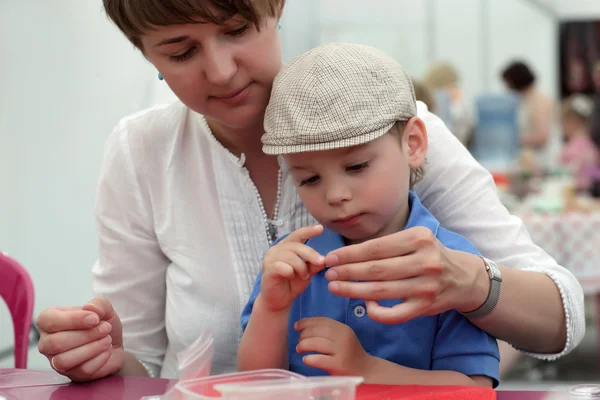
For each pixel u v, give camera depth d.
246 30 1.04
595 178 5.56
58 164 3.76
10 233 3.38
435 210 1.24
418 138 1.07
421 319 1.02
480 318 0.98
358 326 1.04
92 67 4.01
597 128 6.61
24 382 1.06
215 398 0.75
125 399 0.95
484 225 1.20
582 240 3.68
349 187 0.99
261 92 1.10
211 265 1.28
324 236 1.10
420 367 1.02
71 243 3.87
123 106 3.92
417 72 9.02
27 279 1.48
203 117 1.29
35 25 3.58
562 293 1.07
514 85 7.14
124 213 1.34
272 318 0.99
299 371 1.07
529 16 9.17
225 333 1.28
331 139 0.96
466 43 9.02
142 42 1.08
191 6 0.97
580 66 9.54
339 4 8.72
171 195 1.30
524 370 4.17
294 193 1.25
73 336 1.03
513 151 5.66
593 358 4.38
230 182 1.27
